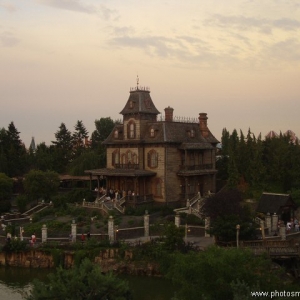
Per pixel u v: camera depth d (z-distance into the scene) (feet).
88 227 211.00
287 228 202.28
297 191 244.63
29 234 208.64
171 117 278.87
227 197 183.21
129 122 274.98
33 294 101.45
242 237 172.24
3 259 189.98
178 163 267.59
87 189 278.05
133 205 251.80
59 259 183.21
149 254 173.78
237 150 282.15
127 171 263.08
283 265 159.33
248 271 106.63
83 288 98.84
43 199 288.10
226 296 103.24
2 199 274.36
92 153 347.77
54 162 384.88
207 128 291.38
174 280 114.01
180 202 264.52
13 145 383.24
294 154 277.23
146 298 147.33
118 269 174.60
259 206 225.35
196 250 167.22
